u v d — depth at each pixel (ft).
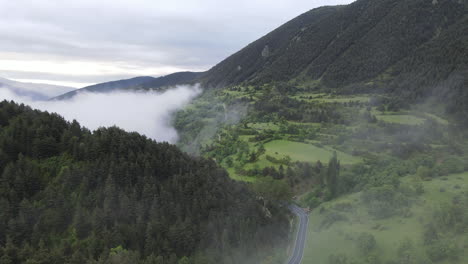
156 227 320.29
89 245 284.41
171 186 380.17
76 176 337.72
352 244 364.99
